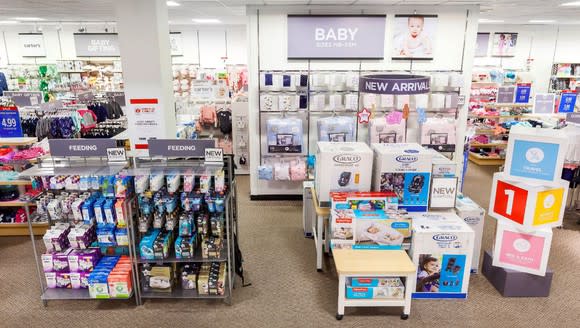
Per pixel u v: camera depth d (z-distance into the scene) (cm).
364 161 390
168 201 350
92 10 820
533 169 363
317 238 449
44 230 530
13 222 523
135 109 521
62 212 359
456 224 380
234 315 364
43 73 1245
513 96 875
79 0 648
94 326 349
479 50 1114
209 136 841
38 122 633
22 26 1296
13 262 461
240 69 1227
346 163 391
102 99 871
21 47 1263
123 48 501
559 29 1236
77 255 368
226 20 1108
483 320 354
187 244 357
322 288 408
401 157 379
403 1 562
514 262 386
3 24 1222
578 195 632
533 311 367
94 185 349
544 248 370
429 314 362
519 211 372
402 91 414
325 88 632
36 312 368
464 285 380
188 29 1320
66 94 1136
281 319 358
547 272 380
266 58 620
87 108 727
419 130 631
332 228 373
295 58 618
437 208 409
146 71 508
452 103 621
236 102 788
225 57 1316
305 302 384
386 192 390
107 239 360
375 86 420
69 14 909
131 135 529
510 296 389
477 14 610
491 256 409
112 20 1088
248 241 519
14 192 529
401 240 374
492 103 892
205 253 362
